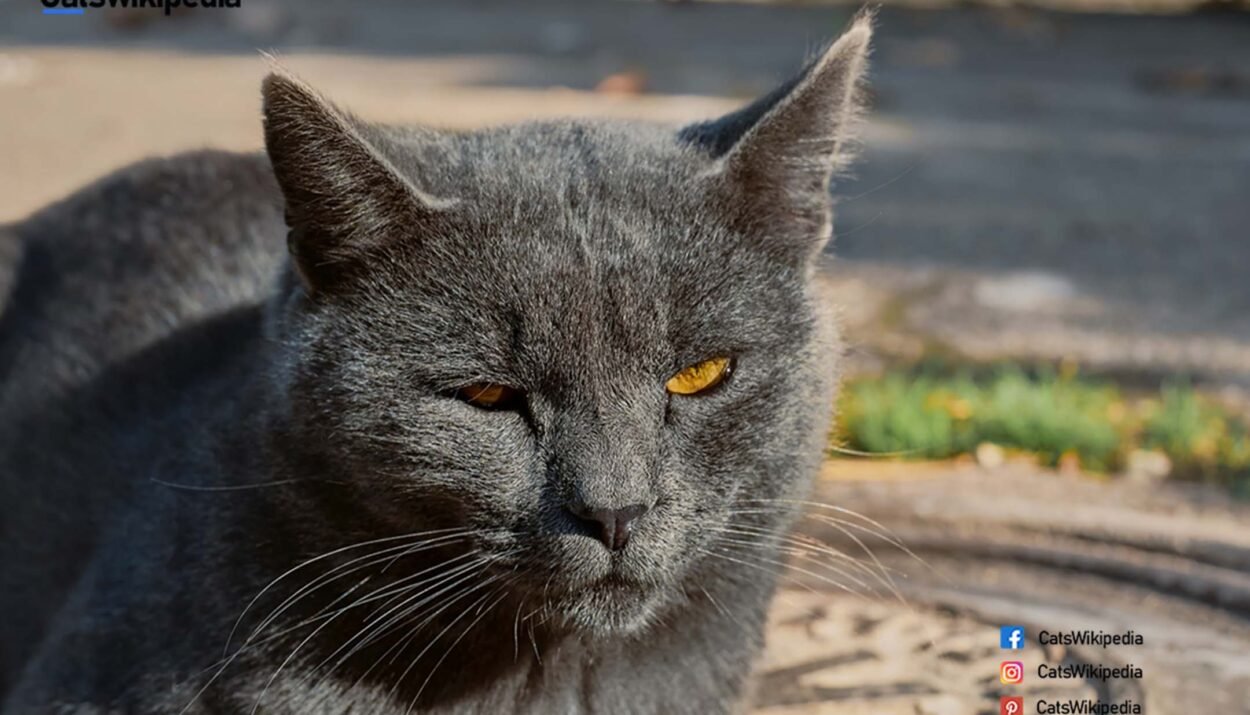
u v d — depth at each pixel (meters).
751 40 2.26
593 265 0.60
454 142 0.63
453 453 0.59
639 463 0.59
